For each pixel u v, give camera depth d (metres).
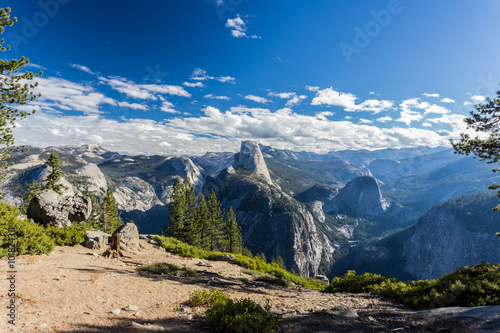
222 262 21.14
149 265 13.35
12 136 14.03
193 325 6.42
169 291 9.52
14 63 12.51
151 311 7.08
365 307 9.67
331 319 7.46
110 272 11.07
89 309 6.41
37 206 19.69
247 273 17.89
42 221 19.64
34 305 5.92
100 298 7.43
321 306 9.69
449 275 10.97
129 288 9.06
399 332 6.29
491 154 14.26
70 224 20.72
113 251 15.45
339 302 10.70
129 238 19.45
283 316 7.91
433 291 9.64
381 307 9.62
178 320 6.65
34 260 10.50
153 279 11.10
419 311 8.28
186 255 21.91
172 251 22.36
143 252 19.62
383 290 12.47
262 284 14.59
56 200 20.84
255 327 5.90
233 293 10.87
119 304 7.25
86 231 17.80
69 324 5.28
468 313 6.94
